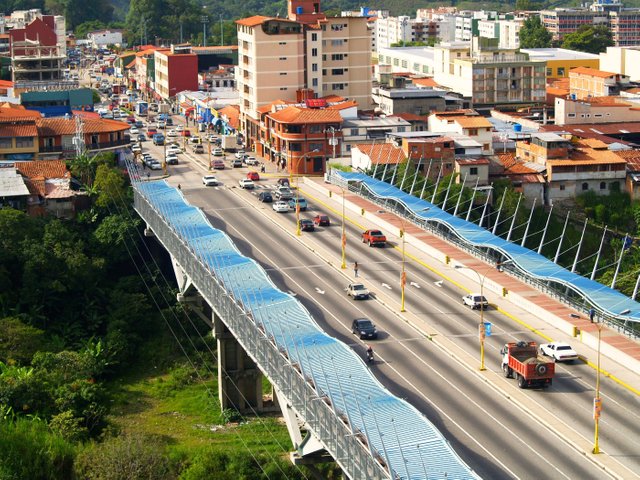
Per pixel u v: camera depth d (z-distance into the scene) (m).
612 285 179.62
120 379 180.50
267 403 168.75
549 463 110.81
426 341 149.12
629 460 111.19
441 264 188.12
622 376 134.88
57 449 138.12
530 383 130.50
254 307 143.25
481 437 117.25
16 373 162.38
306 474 137.50
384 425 106.00
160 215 197.62
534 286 169.75
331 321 158.00
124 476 132.25
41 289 196.25
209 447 148.12
